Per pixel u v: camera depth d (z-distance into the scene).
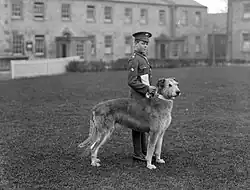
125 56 45.25
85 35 41.91
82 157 7.85
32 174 6.76
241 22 46.03
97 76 27.67
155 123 7.04
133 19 45.62
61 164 7.36
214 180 6.46
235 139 9.25
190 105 14.38
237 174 6.75
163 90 7.05
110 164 7.39
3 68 34.41
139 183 6.32
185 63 41.62
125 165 7.34
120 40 44.75
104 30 43.34
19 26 37.31
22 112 13.14
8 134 9.85
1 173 6.81
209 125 10.81
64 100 15.97
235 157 7.78
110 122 7.13
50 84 22.44
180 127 10.59
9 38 36.34
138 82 7.30
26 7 37.62
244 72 29.78
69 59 34.47
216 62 44.12
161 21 48.25
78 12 41.19
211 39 52.72
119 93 17.80
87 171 6.94
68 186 6.19
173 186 6.19
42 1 38.59
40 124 11.12
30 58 37.97
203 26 52.22
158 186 6.19
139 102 7.21
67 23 40.47
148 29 46.94
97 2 42.56
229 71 31.08
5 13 35.91
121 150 8.43
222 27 55.62
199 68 36.09
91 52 42.31
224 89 19.12
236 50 46.59
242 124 10.95
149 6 46.81
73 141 9.16
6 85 22.34
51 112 13.12
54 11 39.47
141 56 7.46
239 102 14.98
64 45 40.28
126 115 7.18
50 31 39.31
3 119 11.89
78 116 12.36
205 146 8.65
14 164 7.35
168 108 7.08
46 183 6.33
